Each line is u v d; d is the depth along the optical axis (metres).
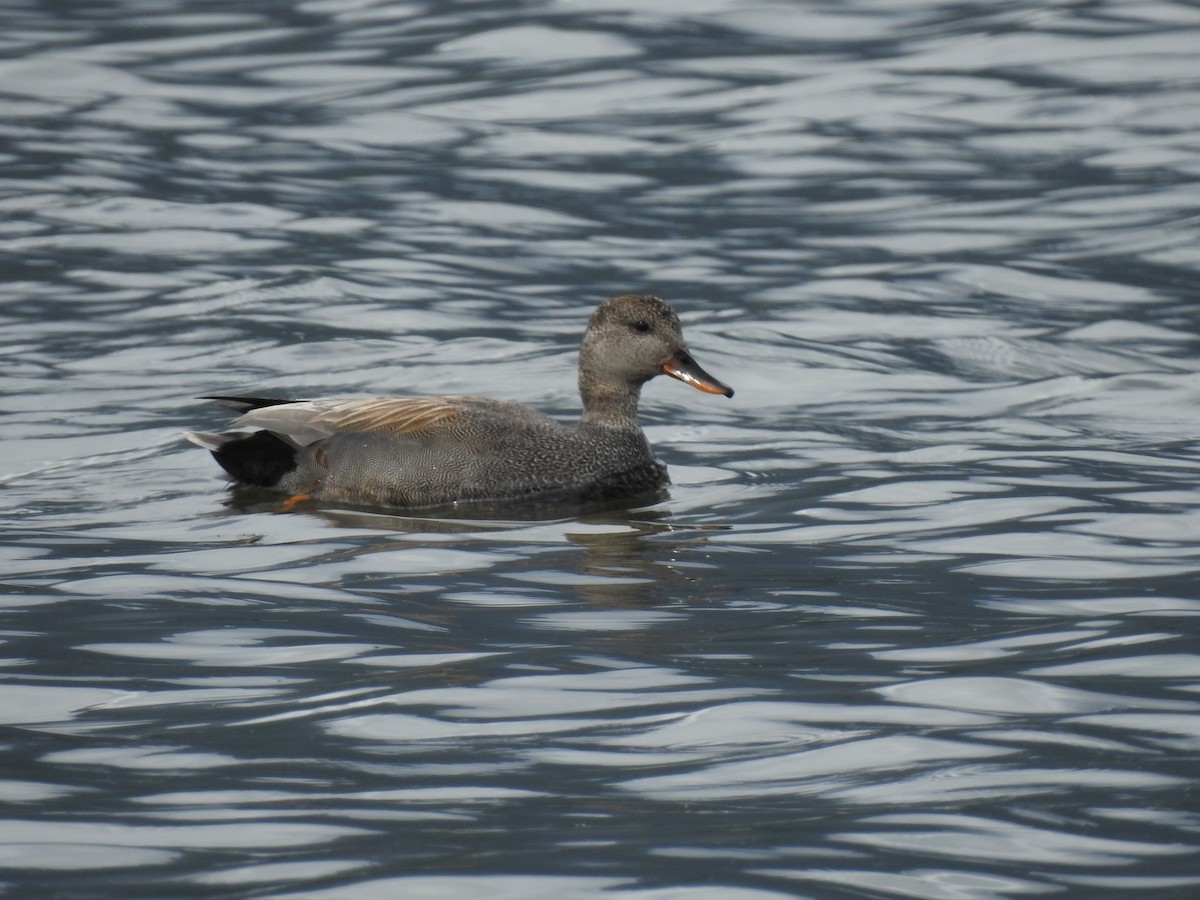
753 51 29.88
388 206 23.34
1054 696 8.76
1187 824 7.18
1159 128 25.77
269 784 7.71
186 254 21.17
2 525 12.69
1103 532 12.08
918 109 26.95
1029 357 17.72
